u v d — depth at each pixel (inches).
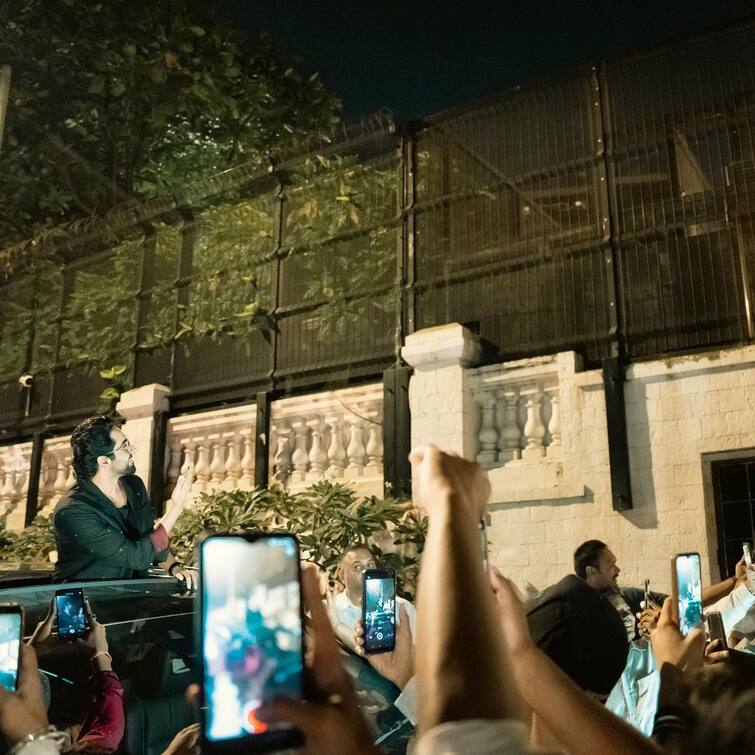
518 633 46.9
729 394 246.8
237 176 382.6
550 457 274.2
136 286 411.2
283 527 304.0
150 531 170.2
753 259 257.6
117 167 456.8
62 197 451.5
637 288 274.4
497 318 297.1
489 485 37.7
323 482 301.3
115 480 164.7
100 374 402.3
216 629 38.7
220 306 374.0
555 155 300.4
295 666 39.2
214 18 451.8
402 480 294.0
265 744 36.3
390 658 103.3
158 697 104.9
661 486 251.9
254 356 358.9
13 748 60.7
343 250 343.6
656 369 259.3
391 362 319.0
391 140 337.7
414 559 268.2
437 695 28.4
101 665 91.7
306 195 360.2
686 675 43.6
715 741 38.5
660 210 276.4
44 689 95.9
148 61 436.1
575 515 262.5
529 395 283.3
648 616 110.4
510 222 303.7
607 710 44.3
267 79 466.0
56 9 426.3
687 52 283.1
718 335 258.8
